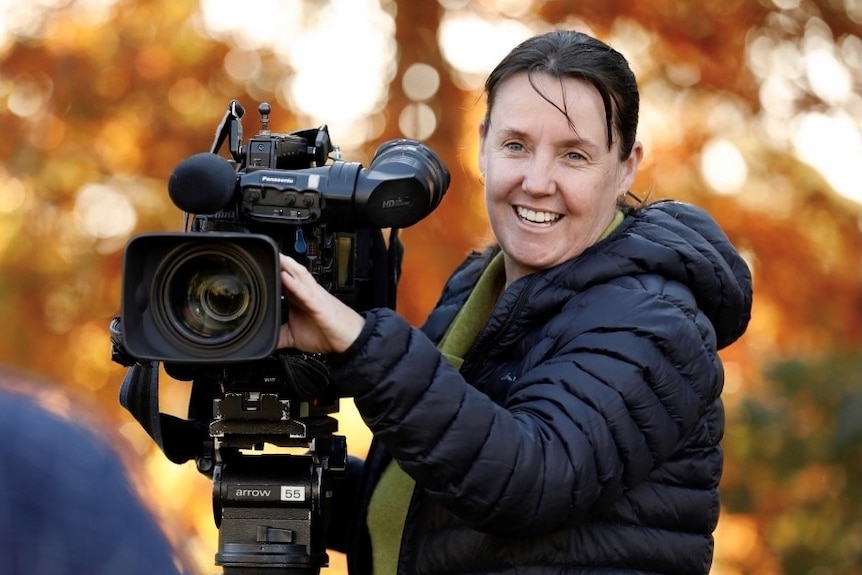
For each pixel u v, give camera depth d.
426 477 2.86
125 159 8.62
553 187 3.32
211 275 2.75
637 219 3.46
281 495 3.16
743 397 8.48
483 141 3.61
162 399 8.34
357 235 3.44
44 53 8.59
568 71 3.34
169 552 1.66
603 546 3.13
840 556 8.28
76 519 1.61
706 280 3.28
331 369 2.84
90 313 8.57
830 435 8.20
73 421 1.67
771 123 8.58
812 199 8.52
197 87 8.58
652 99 8.58
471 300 3.56
